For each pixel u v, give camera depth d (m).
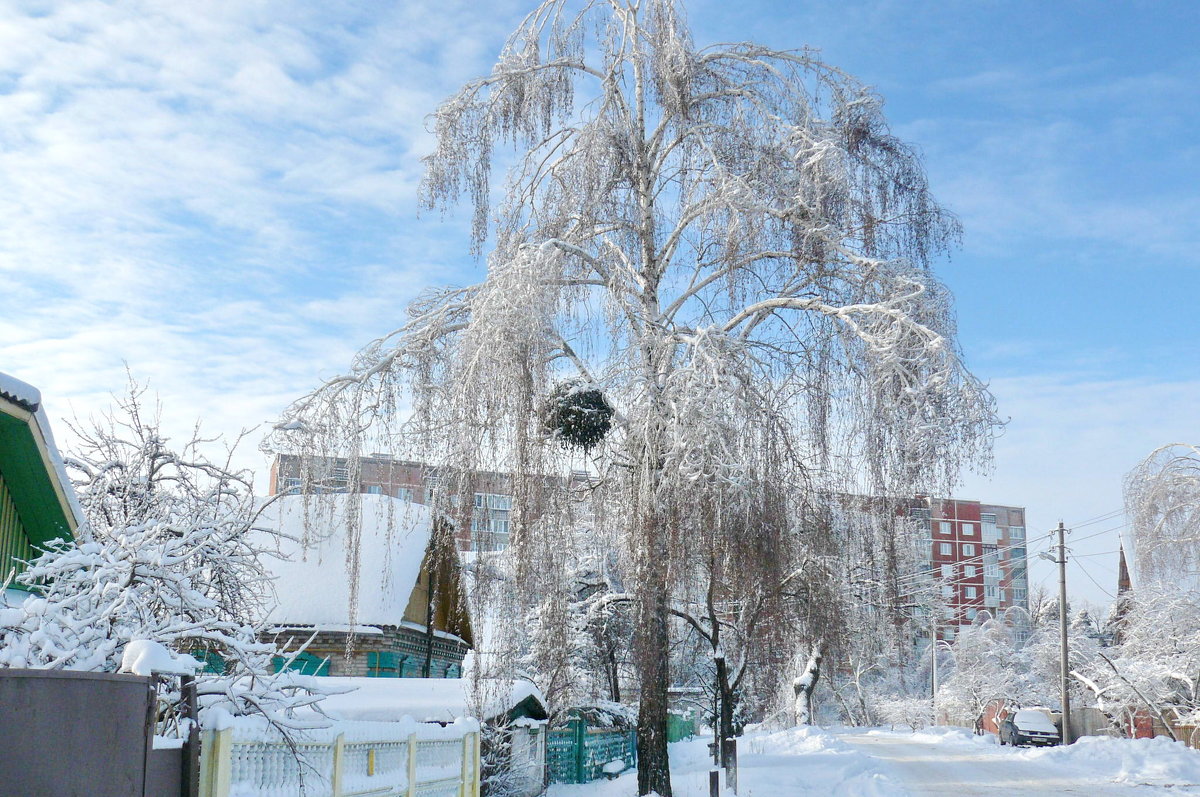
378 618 23.03
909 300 14.83
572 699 20.78
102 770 5.96
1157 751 27.56
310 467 15.76
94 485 13.79
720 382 13.71
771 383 14.52
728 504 13.44
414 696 16.44
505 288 14.34
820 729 40.19
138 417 14.25
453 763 12.24
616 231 16.98
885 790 19.00
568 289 15.32
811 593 16.92
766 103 16.95
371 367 16.33
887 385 14.15
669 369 15.19
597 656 23.08
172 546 8.36
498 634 14.95
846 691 62.28
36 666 6.83
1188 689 37.00
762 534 13.79
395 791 10.18
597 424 14.99
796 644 17.03
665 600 15.54
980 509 106.56
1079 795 20.05
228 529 10.24
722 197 14.98
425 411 15.95
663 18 16.95
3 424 10.09
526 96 17.28
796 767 23.81
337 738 8.77
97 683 5.98
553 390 14.65
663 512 14.33
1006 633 62.31
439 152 17.11
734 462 13.37
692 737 45.81
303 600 23.31
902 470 14.01
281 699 7.87
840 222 15.78
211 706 7.62
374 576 23.75
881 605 17.03
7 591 10.59
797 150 16.00
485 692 15.02
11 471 10.66
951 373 13.86
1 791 5.19
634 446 14.91
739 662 22.33
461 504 14.42
